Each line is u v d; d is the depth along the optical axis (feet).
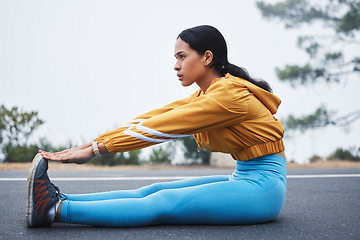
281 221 8.18
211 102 7.06
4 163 30.71
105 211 7.06
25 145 33.47
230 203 7.16
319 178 17.80
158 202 7.17
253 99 7.42
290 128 40.11
